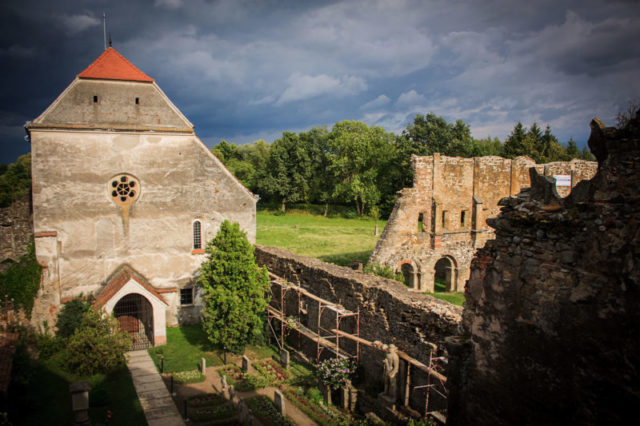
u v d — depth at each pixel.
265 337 25.06
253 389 19.88
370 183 71.81
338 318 19.30
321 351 22.22
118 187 25.89
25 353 20.33
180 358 23.11
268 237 54.50
